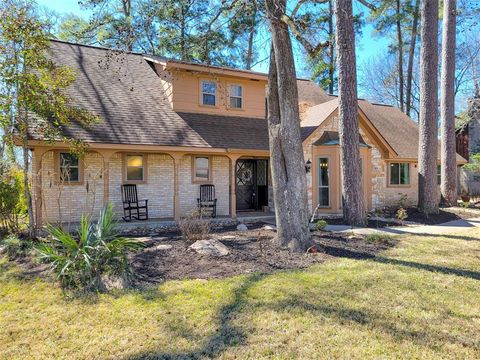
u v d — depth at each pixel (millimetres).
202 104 13602
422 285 5156
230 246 7547
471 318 4070
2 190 8570
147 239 8484
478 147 25172
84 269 5219
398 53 30781
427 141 14172
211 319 4059
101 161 11391
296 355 3305
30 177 9570
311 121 14398
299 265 6199
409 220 12430
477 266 6219
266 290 4910
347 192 11219
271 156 7695
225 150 11953
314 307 4348
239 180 14547
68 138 9164
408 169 17078
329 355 3295
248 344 3510
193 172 12953
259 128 14031
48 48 8164
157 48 17906
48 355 3377
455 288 5047
